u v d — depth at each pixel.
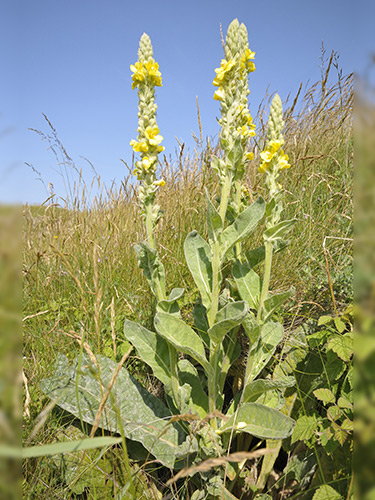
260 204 0.98
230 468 1.02
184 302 1.55
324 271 1.42
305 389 1.16
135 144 0.99
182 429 1.09
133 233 2.03
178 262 1.69
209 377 1.02
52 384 1.12
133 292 1.64
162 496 1.04
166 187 2.17
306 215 1.77
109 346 1.37
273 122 1.00
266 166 1.01
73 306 1.59
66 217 2.16
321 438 0.90
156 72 0.97
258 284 1.15
